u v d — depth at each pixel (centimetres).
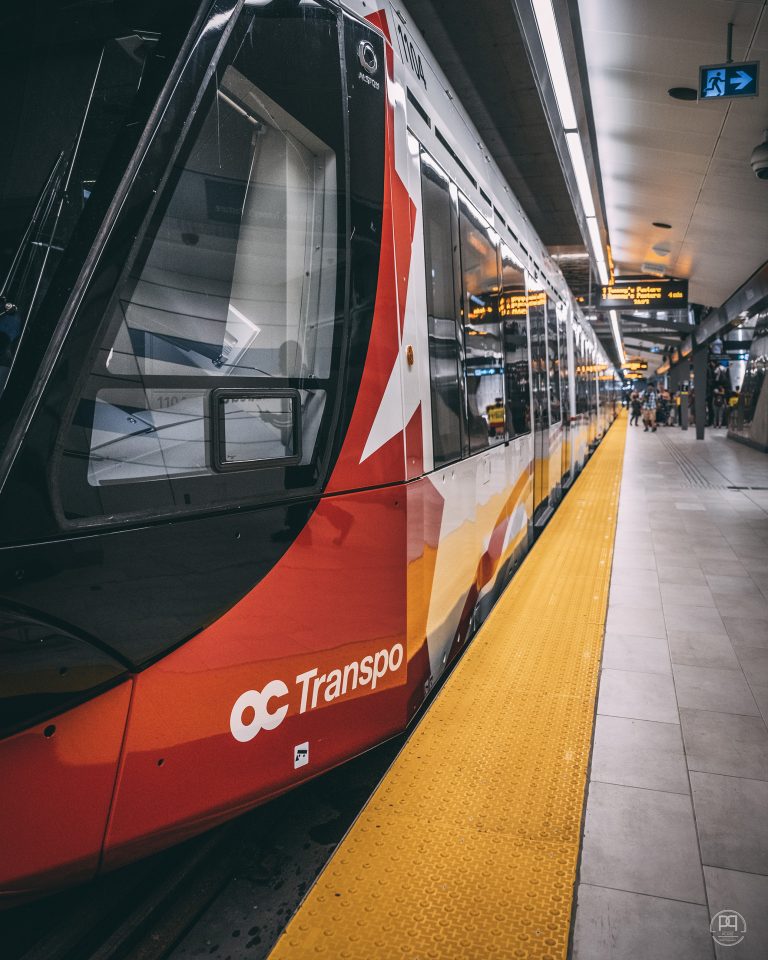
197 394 181
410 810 254
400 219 263
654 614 488
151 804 177
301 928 198
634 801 263
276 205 203
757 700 351
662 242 1384
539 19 562
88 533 158
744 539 740
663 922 202
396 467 258
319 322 219
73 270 158
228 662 192
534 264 680
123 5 168
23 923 210
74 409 156
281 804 275
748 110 700
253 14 192
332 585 226
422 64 313
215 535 186
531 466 643
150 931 207
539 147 794
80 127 163
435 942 193
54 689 154
